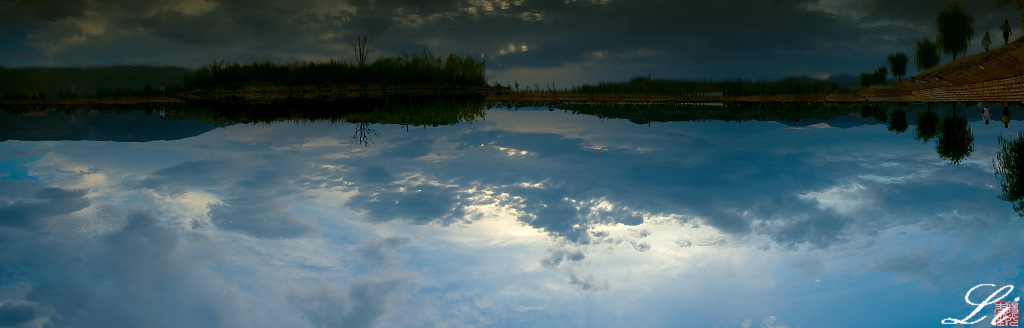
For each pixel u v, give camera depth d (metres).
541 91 21.39
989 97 15.33
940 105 16.69
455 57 22.45
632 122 18.23
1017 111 16.05
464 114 19.95
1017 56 16.61
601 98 20.28
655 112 19.14
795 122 17.53
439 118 19.41
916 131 16.25
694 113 18.75
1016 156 12.77
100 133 17.48
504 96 21.48
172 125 18.23
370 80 21.25
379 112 19.36
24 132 17.03
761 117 17.78
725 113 17.97
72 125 17.58
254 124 18.66
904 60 19.72
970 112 16.44
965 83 17.61
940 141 15.20
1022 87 14.62
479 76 22.28
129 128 17.80
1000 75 16.50
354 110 19.53
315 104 19.77
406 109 19.36
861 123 17.30
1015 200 11.80
